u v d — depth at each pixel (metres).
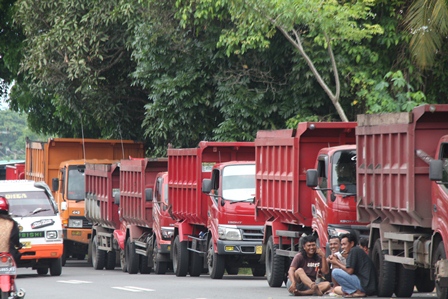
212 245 49.38
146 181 58.97
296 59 57.09
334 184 37.34
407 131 31.95
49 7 71.69
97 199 67.00
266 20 52.16
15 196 53.44
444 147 31.28
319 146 40.56
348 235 35.06
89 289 41.38
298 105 59.75
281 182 41.91
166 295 36.88
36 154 79.69
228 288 40.91
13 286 29.30
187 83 62.72
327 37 51.97
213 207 49.28
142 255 59.25
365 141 35.41
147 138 79.38
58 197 72.31
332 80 57.81
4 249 29.44
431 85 57.53
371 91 55.50
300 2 50.16
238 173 49.00
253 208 47.81
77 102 74.88
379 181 34.22
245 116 60.25
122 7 65.69
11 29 88.62
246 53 60.97
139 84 71.75
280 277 41.84
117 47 71.38
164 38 63.19
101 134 89.19
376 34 55.44
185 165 53.62
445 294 30.17
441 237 30.70
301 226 42.22
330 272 37.06
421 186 31.92
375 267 35.00
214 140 61.50
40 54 69.88
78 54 69.88
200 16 56.50
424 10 41.94
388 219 34.19
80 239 71.25
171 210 55.75
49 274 56.53
